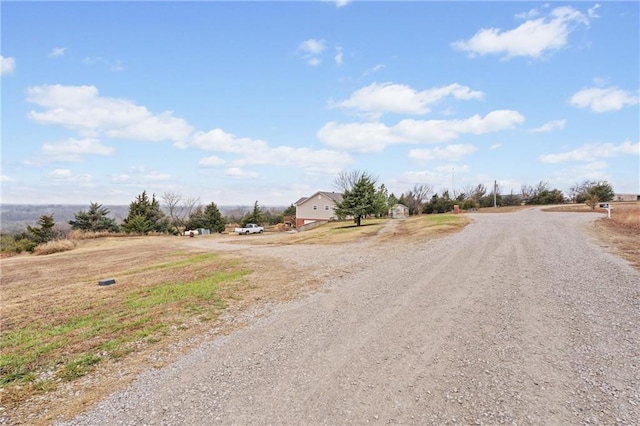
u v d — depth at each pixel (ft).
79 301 25.98
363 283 26.32
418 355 13.66
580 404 10.09
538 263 29.45
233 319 19.43
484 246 39.86
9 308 24.93
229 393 11.43
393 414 9.91
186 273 35.78
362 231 77.41
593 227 54.03
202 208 181.68
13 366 14.35
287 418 9.88
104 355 15.23
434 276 26.89
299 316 19.27
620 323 16.05
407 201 196.03
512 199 185.06
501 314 17.84
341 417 9.85
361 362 13.26
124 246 84.53
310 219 165.17
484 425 9.30
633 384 11.04
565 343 14.17
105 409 10.87
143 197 153.17
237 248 65.26
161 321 19.53
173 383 12.35
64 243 85.46
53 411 10.91
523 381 11.44
